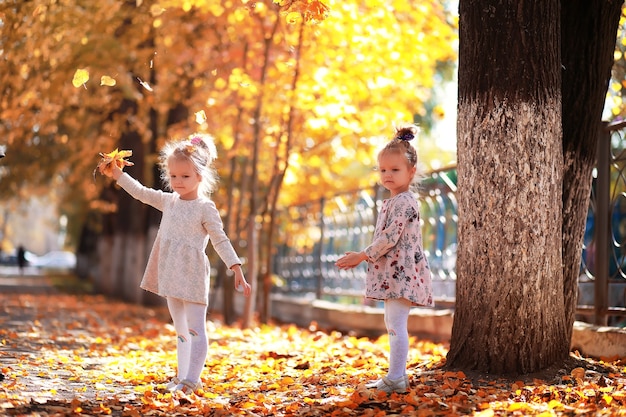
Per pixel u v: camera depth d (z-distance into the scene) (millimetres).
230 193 14672
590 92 6621
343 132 11039
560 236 6000
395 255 5484
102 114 18094
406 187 5715
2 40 10445
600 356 6797
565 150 6590
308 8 6453
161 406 5098
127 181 6000
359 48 10570
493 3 5840
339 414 4891
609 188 7457
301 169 16312
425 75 12695
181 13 12562
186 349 5863
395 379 5430
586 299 8164
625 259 7242
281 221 16906
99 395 5504
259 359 7770
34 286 32219
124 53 13227
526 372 5836
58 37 11977
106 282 26312
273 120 13602
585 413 4594
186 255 5680
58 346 8680
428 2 11680
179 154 5762
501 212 5820
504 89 5797
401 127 5738
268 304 13266
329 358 7527
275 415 4973
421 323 9922
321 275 13969
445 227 9953
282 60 11914
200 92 14859
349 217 12781
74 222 37000
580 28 6645
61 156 23266
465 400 5043
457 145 6113
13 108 12922
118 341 9633
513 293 5832
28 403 4969
